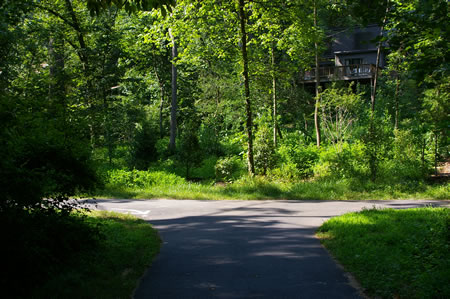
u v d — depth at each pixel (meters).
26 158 6.43
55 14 26.67
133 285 5.56
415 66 6.62
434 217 9.59
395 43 6.61
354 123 31.38
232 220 11.23
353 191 16.98
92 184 7.55
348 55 44.53
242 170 23.84
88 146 7.68
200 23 18.88
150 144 24.66
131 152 24.81
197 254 7.45
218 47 19.23
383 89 37.81
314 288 5.48
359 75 39.41
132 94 36.91
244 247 7.94
